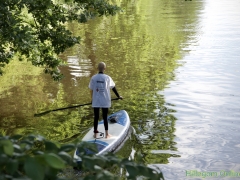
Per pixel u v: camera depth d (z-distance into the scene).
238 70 15.66
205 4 42.69
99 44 22.09
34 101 12.53
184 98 12.38
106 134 8.88
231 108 11.30
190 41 22.38
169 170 7.62
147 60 18.11
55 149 2.24
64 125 10.41
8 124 10.55
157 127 10.02
